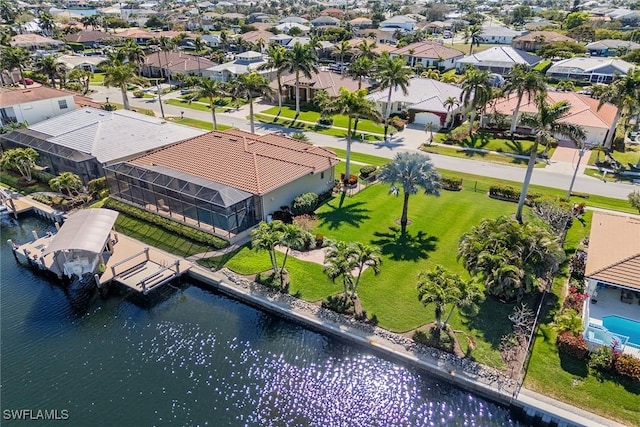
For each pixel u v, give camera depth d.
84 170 46.28
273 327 28.70
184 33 158.75
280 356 26.50
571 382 23.33
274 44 120.31
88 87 93.38
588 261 29.36
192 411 23.09
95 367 25.88
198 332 28.55
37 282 33.97
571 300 29.17
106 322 29.55
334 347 26.91
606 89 57.59
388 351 25.78
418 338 26.52
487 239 28.88
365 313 28.61
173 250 36.31
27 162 47.56
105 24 174.50
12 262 36.59
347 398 23.89
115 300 31.73
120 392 24.19
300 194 43.25
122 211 42.53
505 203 44.84
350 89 83.31
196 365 26.03
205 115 78.31
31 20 186.12
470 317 28.08
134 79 76.38
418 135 67.56
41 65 83.38
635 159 57.06
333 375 25.19
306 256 35.12
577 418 21.41
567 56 117.62
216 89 63.19
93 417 22.78
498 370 24.23
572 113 64.94
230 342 27.67
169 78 104.75
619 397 22.42
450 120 72.06
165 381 24.94
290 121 74.31
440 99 73.06
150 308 30.89
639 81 53.81
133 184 42.38
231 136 48.69
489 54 108.94
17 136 52.97
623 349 24.61
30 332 28.64
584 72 98.69
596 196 46.19
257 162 41.94
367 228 39.44
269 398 23.92
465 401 23.44
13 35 135.75
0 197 45.66
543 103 37.69
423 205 44.16
